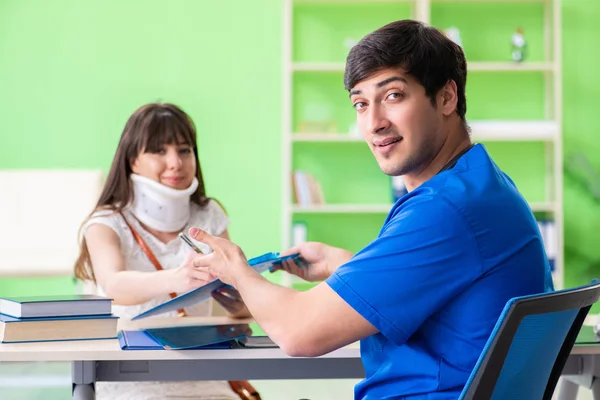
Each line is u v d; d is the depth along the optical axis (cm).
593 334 167
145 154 220
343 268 128
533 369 123
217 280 157
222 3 507
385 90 136
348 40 505
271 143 510
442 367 127
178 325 184
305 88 510
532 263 129
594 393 164
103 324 165
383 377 132
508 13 510
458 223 124
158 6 505
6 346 155
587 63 513
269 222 511
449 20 510
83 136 503
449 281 124
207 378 164
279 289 137
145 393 186
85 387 158
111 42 503
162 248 222
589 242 511
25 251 461
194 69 507
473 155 135
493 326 125
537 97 511
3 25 498
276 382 392
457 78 139
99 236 215
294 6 509
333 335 128
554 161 493
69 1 501
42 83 501
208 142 509
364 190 512
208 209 236
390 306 125
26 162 501
